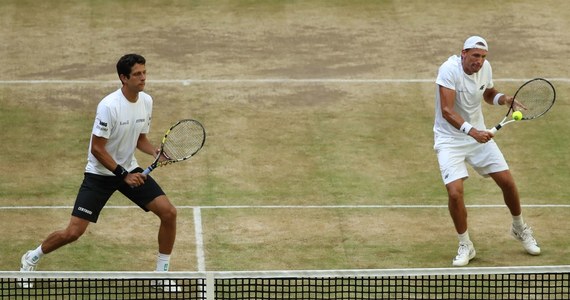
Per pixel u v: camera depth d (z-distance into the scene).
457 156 32.22
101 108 28.91
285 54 53.41
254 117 46.75
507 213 37.16
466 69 31.45
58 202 38.09
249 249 33.91
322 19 57.53
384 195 39.00
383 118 46.81
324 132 45.34
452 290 29.81
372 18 57.69
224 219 36.56
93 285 30.17
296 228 35.78
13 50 53.22
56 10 58.00
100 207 29.81
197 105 47.84
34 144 43.81
